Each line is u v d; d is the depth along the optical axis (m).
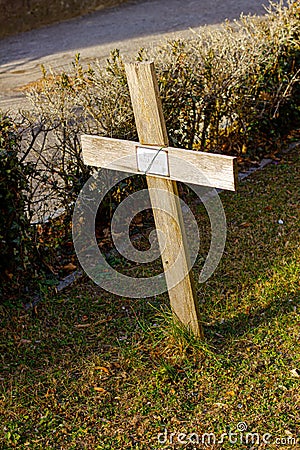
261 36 6.65
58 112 4.98
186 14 15.02
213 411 3.50
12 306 4.54
